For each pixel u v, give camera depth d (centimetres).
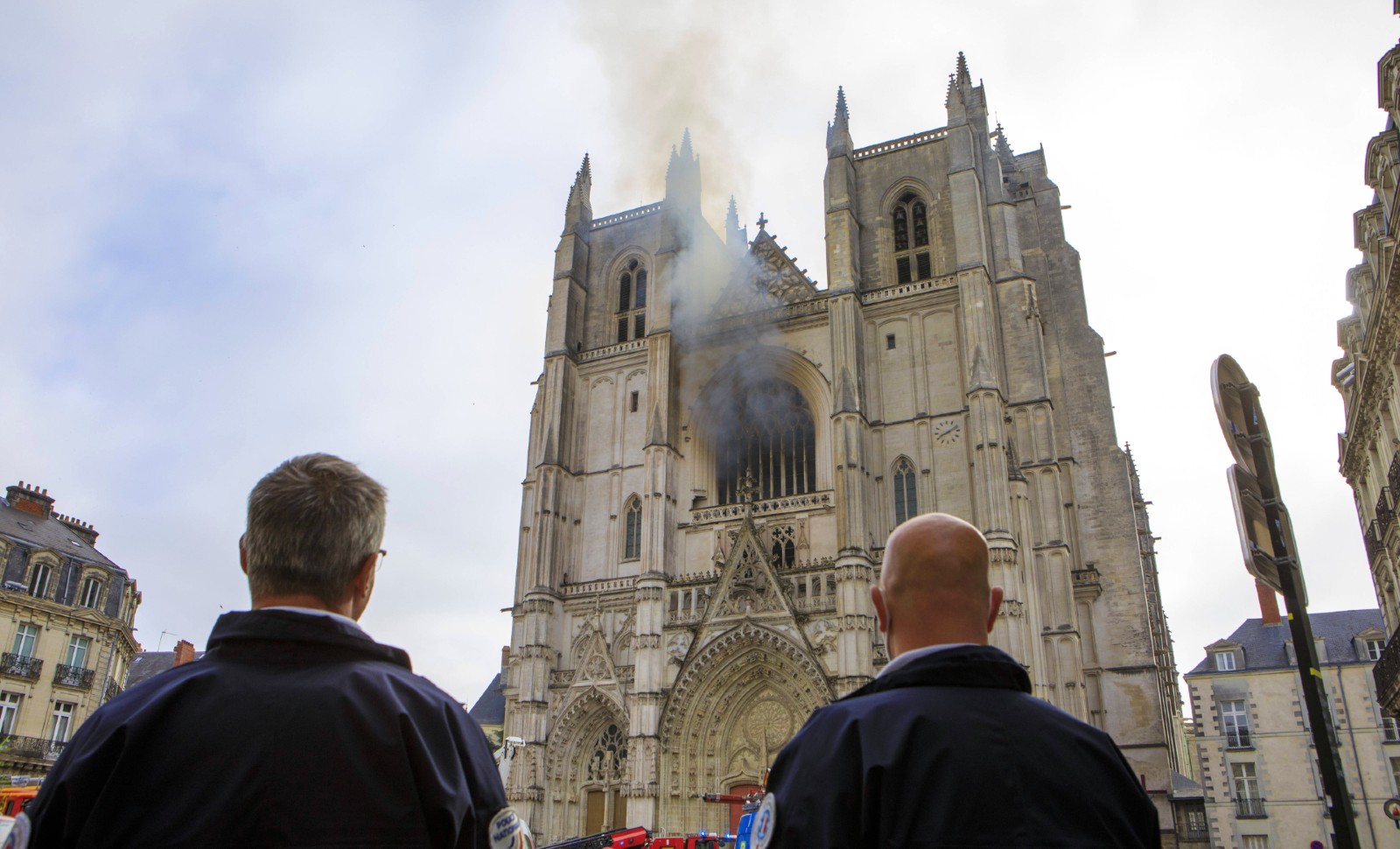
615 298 8838
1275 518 1306
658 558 7038
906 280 7731
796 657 6331
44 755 6469
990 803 497
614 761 6906
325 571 582
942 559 624
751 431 7912
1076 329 7906
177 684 520
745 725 6562
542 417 8362
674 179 8556
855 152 8281
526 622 7331
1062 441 7488
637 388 8175
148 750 494
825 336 7606
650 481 7319
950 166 7519
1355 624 8012
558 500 7831
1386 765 7394
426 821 517
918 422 7038
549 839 6744
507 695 7388
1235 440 1319
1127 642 6756
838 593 6334
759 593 6588
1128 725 6538
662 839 4750
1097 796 516
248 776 482
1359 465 5631
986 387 6638
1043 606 6450
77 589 7006
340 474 613
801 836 512
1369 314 4438
